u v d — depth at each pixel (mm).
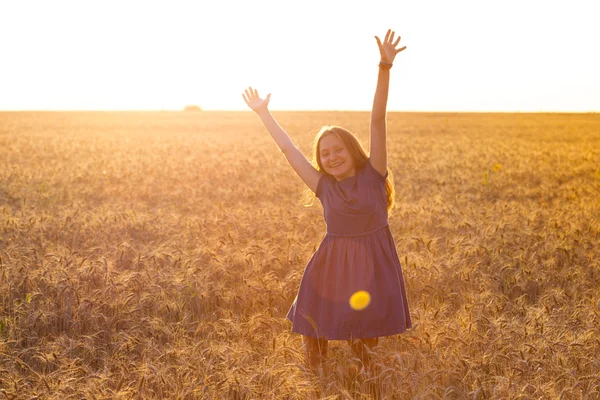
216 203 12484
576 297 6055
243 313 5848
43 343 5074
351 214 4504
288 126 50750
